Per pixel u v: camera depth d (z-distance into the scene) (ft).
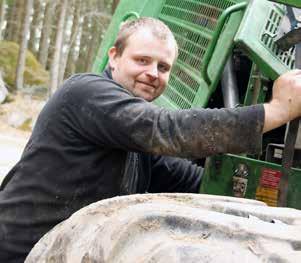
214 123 6.09
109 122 6.59
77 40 108.37
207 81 9.64
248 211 4.75
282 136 9.43
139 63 7.58
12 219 7.15
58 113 7.05
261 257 3.63
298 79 5.99
